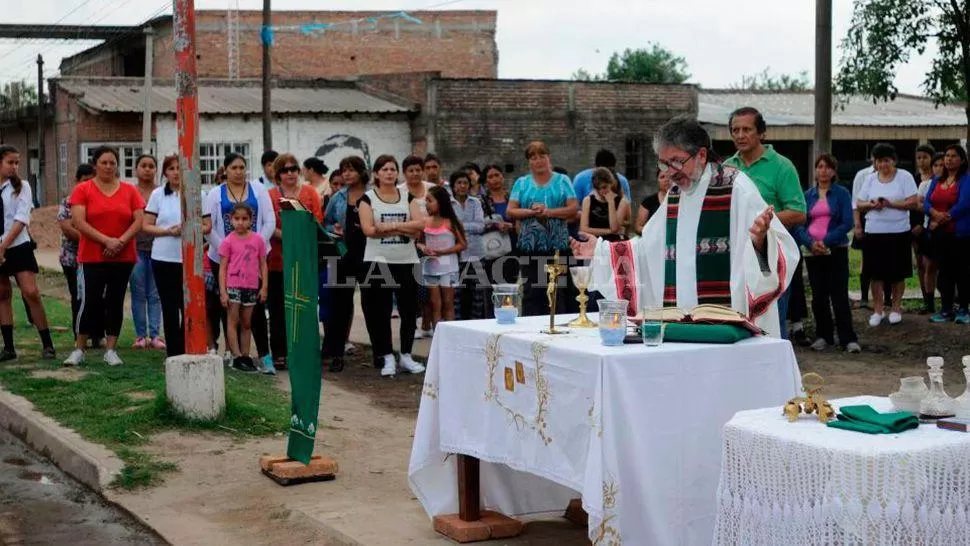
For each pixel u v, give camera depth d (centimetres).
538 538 565
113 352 1005
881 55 1459
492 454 527
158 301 1149
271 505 627
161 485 663
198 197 782
